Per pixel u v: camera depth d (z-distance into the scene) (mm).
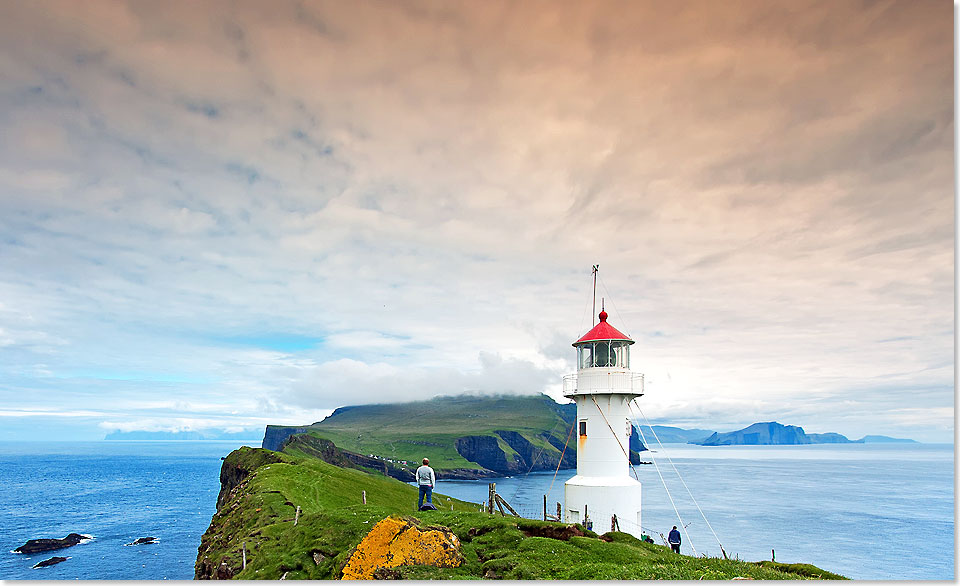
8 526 140125
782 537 113312
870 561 93375
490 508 43656
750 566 22891
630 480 39781
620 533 25953
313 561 24172
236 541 32375
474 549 22656
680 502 168750
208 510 167375
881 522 132125
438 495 68000
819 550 101438
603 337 41125
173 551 107625
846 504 164875
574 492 40219
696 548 102625
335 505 42250
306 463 59781
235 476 76750
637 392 40031
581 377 41406
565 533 24609
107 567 95500
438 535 21672
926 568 89250
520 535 23891
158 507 174875
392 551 20984
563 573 19938
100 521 147125
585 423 41406
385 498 51906
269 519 34875
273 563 25297
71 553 106688
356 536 24609
